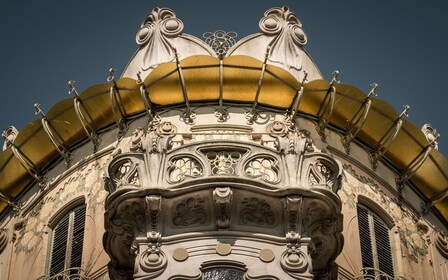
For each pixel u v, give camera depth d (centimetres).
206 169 4588
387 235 5131
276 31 5372
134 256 4606
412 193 5309
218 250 4512
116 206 4569
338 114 5203
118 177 4647
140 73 5303
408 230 5194
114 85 5134
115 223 4597
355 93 5156
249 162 4625
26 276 5069
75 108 5162
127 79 5128
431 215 5322
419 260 5147
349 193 5109
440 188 5319
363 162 5222
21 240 5181
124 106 5172
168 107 5131
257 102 5125
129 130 5166
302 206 4559
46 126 5209
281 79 5100
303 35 5409
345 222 5028
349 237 5003
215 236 4541
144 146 4647
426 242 5222
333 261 4694
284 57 5325
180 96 5125
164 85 5116
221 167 4609
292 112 5116
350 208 5072
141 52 5366
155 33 5375
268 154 4638
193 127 5066
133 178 4603
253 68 5100
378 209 5153
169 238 4531
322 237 4628
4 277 5119
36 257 5084
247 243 4531
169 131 5053
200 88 5125
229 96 5134
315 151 4784
